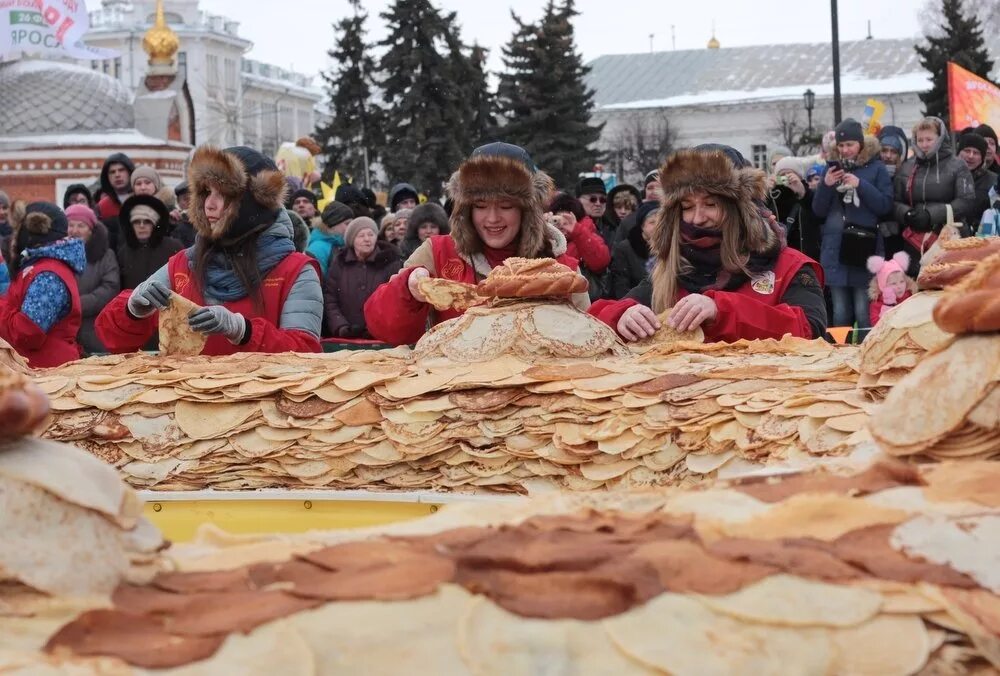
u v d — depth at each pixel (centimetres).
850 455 189
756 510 123
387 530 125
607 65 6259
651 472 266
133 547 114
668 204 397
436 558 109
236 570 113
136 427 308
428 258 416
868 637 101
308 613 100
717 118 5775
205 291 423
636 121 5759
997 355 147
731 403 260
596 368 293
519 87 3403
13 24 2625
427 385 295
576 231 705
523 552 111
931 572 107
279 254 428
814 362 292
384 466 290
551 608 101
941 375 151
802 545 113
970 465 133
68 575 107
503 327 310
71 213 745
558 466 277
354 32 3478
